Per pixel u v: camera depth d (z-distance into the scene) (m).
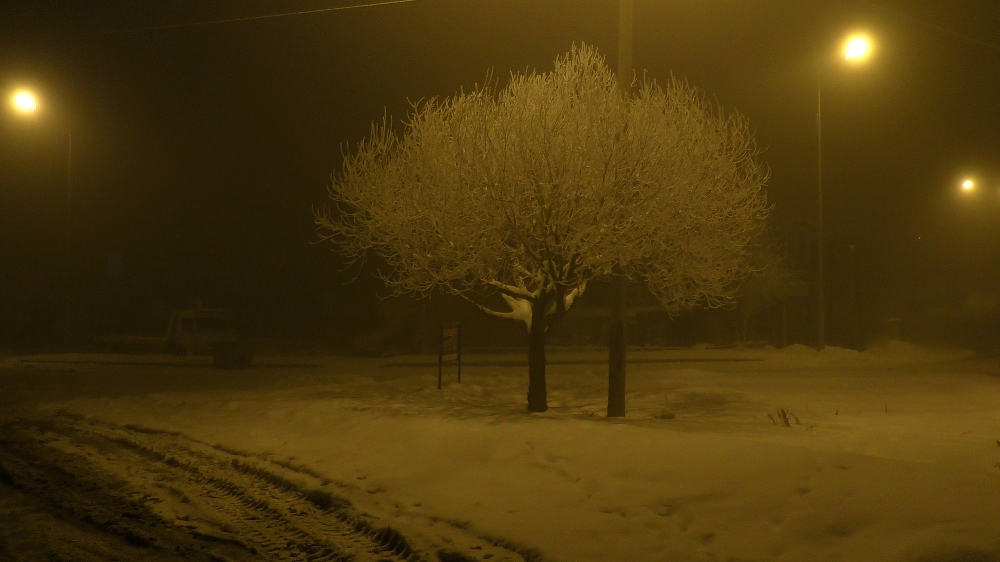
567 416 13.51
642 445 9.23
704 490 7.56
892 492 7.07
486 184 12.52
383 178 13.88
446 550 6.56
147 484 9.39
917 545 5.91
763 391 18.56
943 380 20.25
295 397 16.64
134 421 13.77
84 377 23.88
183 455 10.88
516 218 12.52
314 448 10.77
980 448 10.82
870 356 30.69
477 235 12.78
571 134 12.49
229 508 8.35
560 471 8.56
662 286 13.93
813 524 6.54
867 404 16.00
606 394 18.16
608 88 14.05
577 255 13.15
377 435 11.20
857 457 8.25
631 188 12.42
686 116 13.39
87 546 7.20
